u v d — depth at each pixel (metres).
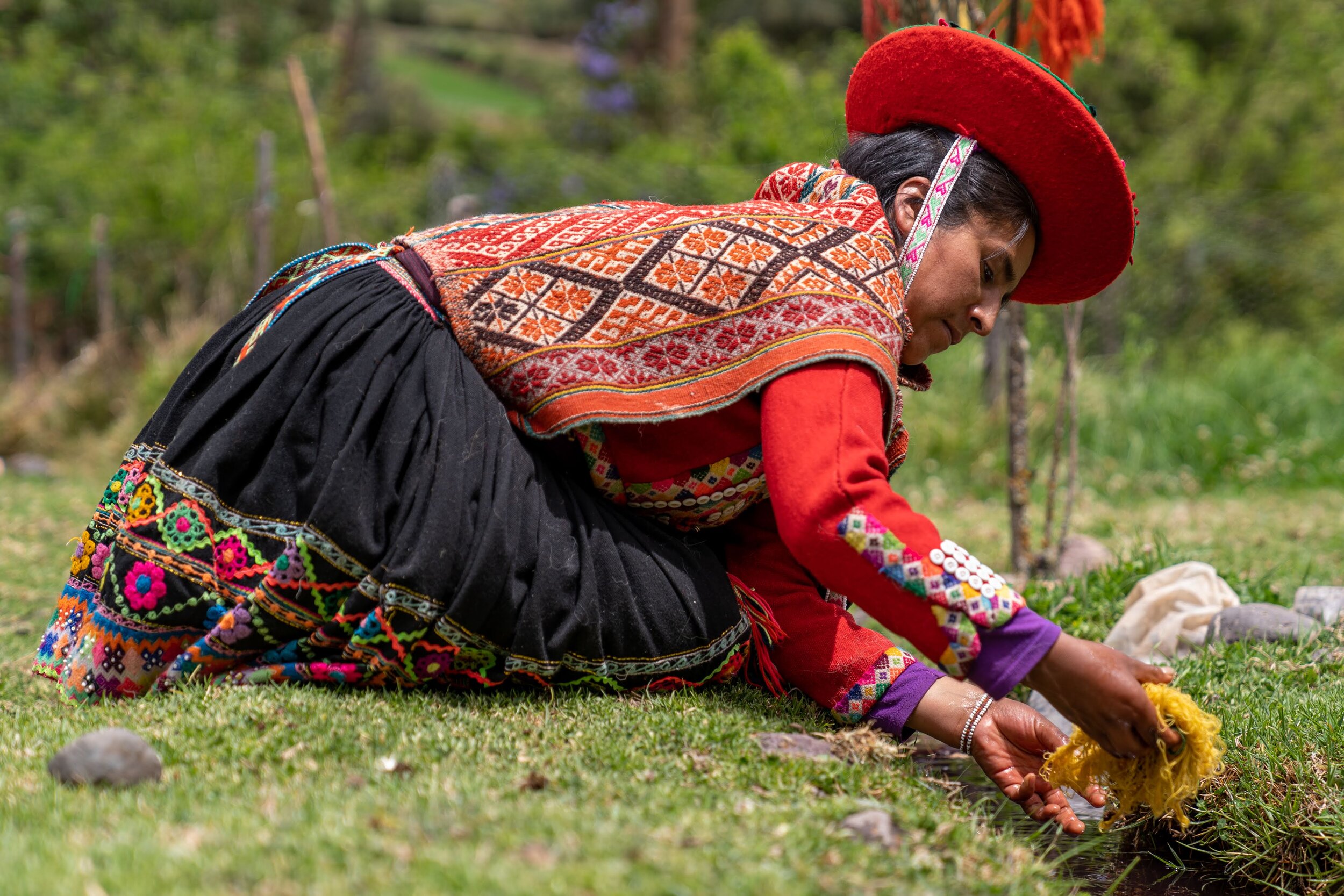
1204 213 10.05
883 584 1.77
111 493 2.17
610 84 14.11
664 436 2.08
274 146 9.92
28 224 8.95
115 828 1.43
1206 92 12.07
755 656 2.31
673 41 16.45
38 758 1.76
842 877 1.44
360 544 2.01
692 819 1.56
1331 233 10.14
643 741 1.94
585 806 1.59
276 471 2.05
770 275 2.00
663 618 2.14
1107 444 6.60
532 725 2.00
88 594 2.17
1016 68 2.03
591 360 2.03
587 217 2.19
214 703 1.96
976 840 1.72
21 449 7.16
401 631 2.03
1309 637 2.81
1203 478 6.25
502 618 2.03
